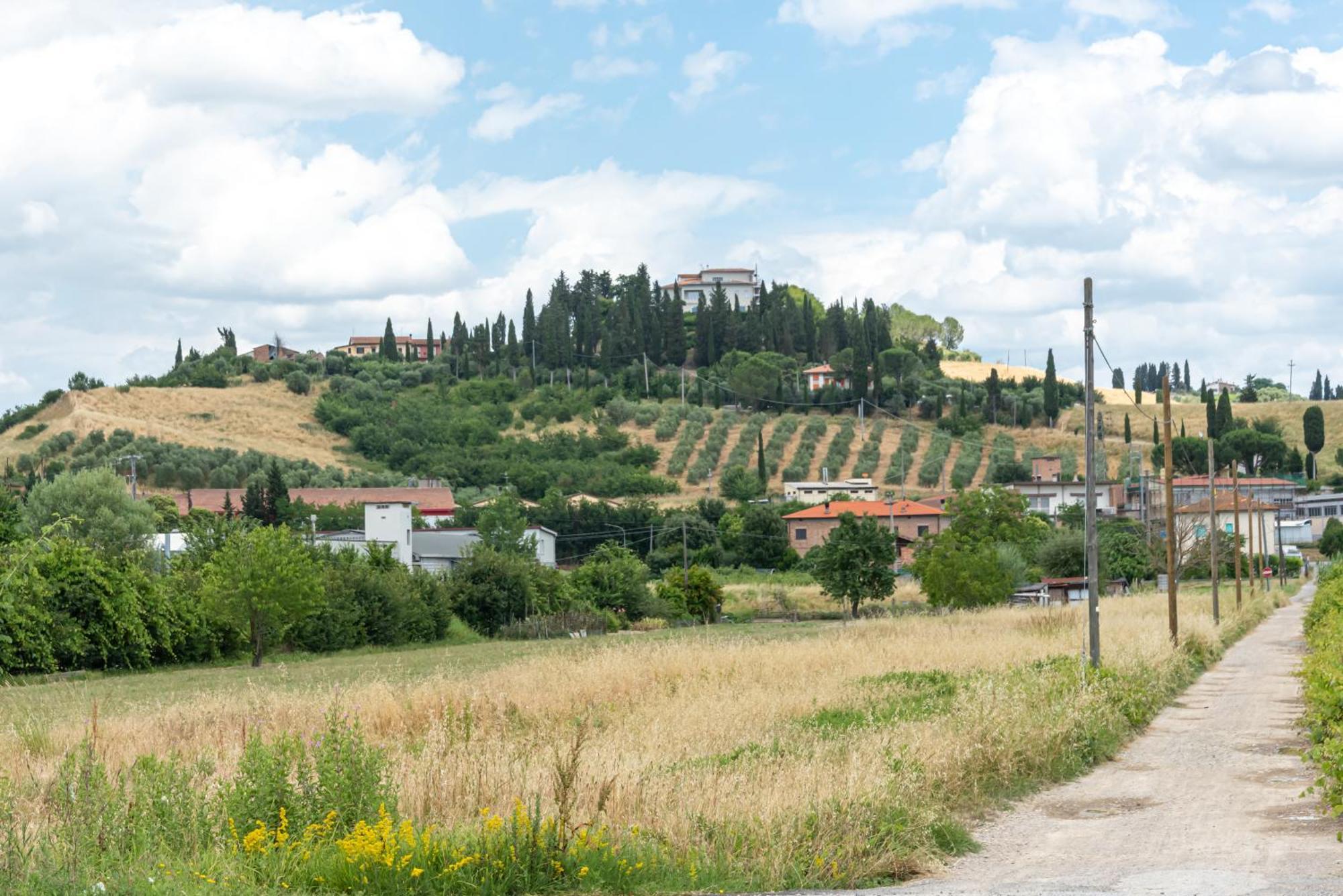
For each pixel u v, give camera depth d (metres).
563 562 106.00
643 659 30.42
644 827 11.31
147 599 47.28
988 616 51.19
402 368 195.12
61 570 44.56
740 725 19.23
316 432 164.75
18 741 17.91
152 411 159.25
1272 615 64.81
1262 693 27.59
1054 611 51.19
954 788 13.83
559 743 16.62
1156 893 9.31
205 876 9.53
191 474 125.88
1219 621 47.56
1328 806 12.88
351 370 193.88
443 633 63.44
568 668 28.52
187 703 25.72
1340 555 88.25
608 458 150.50
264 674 41.34
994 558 66.44
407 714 21.12
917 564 69.06
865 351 175.25
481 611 67.69
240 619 48.03
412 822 11.19
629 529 107.19
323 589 50.84
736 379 176.12
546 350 198.50
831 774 12.98
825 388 176.12
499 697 22.94
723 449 153.88
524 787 12.38
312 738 13.62
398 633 58.66
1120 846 11.70
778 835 10.99
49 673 42.59
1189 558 84.69
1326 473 160.50
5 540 47.84
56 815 10.93
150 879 9.20
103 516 67.12
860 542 71.50
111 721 21.77
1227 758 17.81
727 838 10.96
